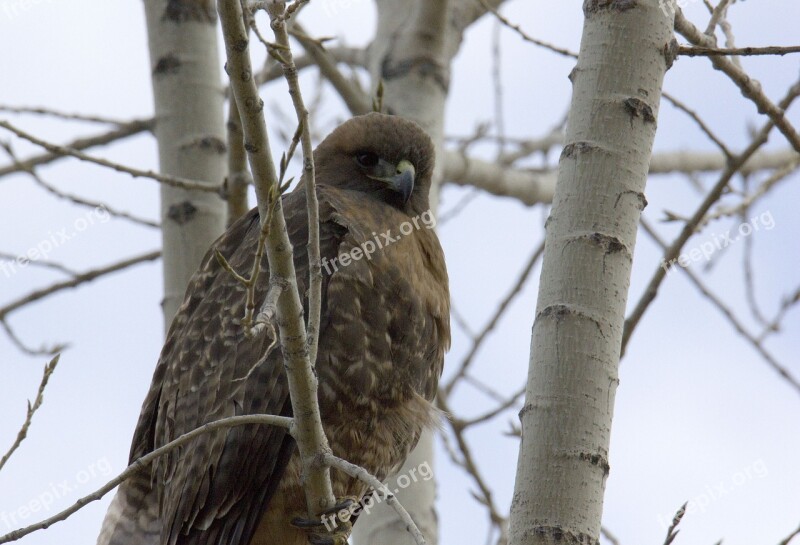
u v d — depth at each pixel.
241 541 9.38
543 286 7.45
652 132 7.70
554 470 7.01
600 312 7.28
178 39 12.11
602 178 7.52
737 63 10.09
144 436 10.41
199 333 9.87
